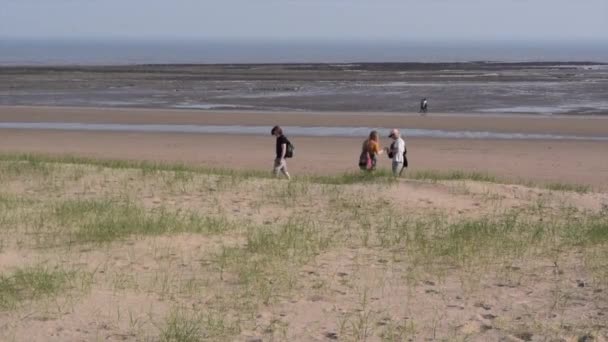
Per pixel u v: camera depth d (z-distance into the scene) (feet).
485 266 37.27
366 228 46.09
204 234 43.42
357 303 31.35
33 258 37.37
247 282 33.94
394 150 70.95
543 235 44.04
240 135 138.72
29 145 125.18
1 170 63.57
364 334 27.63
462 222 47.83
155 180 61.62
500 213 51.60
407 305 31.12
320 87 257.96
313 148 121.80
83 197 54.24
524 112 181.47
